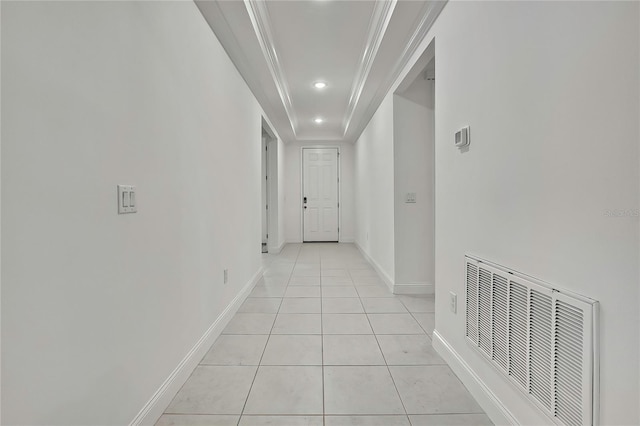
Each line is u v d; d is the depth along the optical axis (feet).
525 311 3.98
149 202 4.78
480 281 5.11
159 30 5.12
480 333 5.14
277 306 10.19
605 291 2.94
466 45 5.62
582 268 3.18
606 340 2.94
